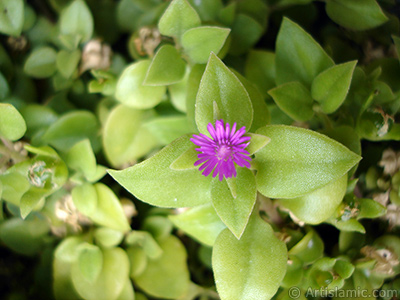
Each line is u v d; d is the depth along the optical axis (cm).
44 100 14
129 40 14
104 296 12
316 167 9
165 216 13
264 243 10
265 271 9
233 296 9
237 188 9
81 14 13
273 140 9
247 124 9
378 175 12
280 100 11
